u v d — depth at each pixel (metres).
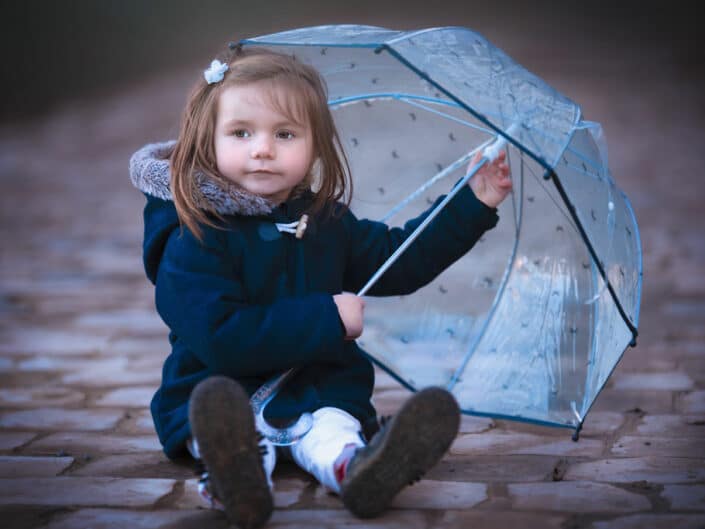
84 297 4.88
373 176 2.74
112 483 2.31
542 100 2.17
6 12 15.48
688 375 3.28
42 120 13.41
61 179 9.10
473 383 2.69
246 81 2.27
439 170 2.71
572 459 2.45
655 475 2.32
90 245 6.27
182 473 2.38
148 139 11.45
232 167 2.29
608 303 2.41
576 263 2.54
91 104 14.81
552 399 2.58
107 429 2.80
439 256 2.55
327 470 2.11
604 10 24.27
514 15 23.50
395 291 2.61
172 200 2.31
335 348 2.21
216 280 2.21
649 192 7.37
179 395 2.35
